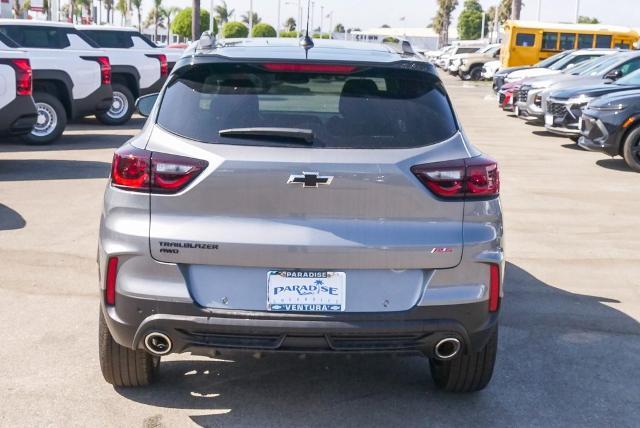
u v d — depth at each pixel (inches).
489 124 787.4
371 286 141.6
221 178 138.6
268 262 139.2
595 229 337.1
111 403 164.6
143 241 140.8
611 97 504.4
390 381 179.6
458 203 143.1
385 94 152.9
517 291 250.2
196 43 171.3
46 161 474.3
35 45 626.5
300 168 137.9
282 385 175.5
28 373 178.1
